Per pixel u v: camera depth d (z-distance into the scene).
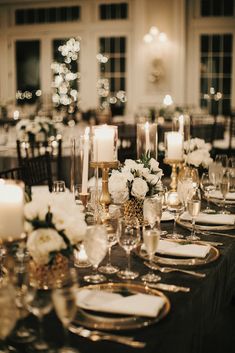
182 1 9.76
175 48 9.95
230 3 9.77
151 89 10.20
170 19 9.90
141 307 1.48
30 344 1.33
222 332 1.93
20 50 11.12
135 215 2.38
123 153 4.16
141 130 2.68
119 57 10.51
